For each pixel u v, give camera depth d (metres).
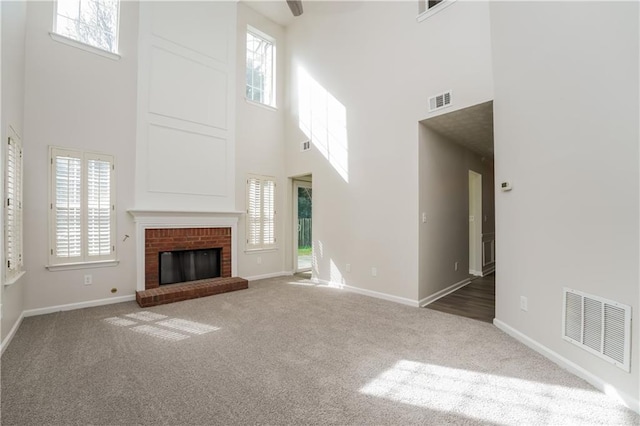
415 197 3.80
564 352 2.12
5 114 2.48
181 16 4.64
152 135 4.30
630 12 1.59
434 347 2.50
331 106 5.02
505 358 2.29
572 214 2.04
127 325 3.05
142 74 4.23
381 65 4.21
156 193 4.32
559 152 2.15
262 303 3.90
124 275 4.03
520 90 2.60
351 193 4.64
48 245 3.47
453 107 3.37
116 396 1.78
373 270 4.29
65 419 1.57
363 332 2.86
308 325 3.06
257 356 2.34
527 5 2.48
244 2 5.45
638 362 1.59
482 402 1.73
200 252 4.84
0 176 2.23
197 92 4.79
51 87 3.51
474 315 3.40
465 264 5.05
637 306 1.60
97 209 3.82
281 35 6.08
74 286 3.64
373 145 4.32
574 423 1.54
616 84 1.69
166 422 1.55
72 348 2.48
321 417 1.59
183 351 2.43
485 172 6.01
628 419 1.55
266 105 5.77
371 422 1.55
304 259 6.63
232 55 5.26
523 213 2.58
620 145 1.68
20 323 3.07
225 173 5.11
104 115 3.89
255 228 5.57
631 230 1.62
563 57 2.09
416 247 3.78
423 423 1.55
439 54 3.51
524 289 2.57
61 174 3.56
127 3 4.13
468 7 3.25
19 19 3.02
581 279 1.96
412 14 3.81
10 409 1.65
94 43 3.91
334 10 4.99
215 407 1.68
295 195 6.21
